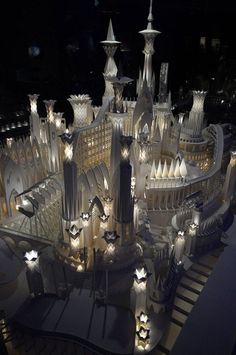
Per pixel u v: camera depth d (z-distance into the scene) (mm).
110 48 31641
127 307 21984
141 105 32219
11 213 31578
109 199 25500
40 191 29781
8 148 32656
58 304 21453
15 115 53125
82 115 31734
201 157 43844
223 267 27562
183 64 53406
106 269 22250
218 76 55406
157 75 53438
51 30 48406
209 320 22578
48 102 35062
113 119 25109
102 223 25094
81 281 23688
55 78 52750
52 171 36781
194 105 42281
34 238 28016
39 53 50250
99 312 20844
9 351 20156
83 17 48688
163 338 21297
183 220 31766
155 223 34469
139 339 18984
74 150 24578
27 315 20500
